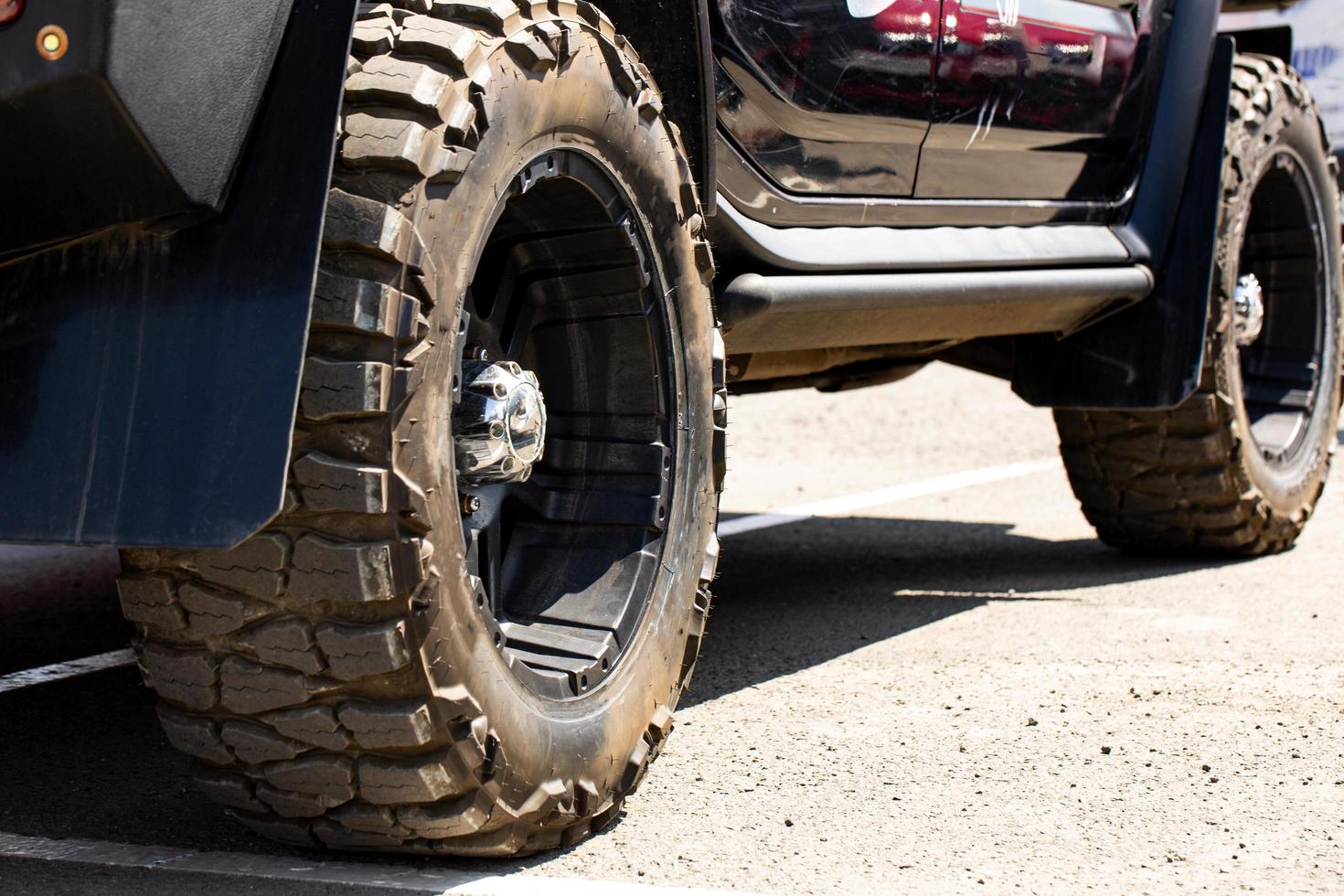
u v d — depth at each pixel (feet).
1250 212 15.83
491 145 6.68
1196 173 13.46
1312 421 15.83
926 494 20.11
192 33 5.75
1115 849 7.47
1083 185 12.80
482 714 6.59
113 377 6.05
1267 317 16.17
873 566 15.33
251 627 6.32
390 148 6.26
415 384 6.23
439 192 6.42
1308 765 8.71
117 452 5.97
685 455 8.21
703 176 8.59
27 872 7.06
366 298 6.08
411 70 6.48
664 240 8.02
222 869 7.10
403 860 7.23
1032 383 14.08
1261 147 14.37
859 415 27.25
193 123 5.81
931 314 10.98
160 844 7.47
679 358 8.16
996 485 20.85
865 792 8.30
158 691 6.64
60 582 13.92
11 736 9.29
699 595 8.37
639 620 7.85
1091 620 12.57
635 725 7.74
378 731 6.34
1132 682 10.52
